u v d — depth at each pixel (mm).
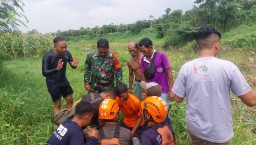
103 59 5848
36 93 7582
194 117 3475
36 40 20250
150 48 5410
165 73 5484
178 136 5637
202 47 3488
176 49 33031
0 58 10789
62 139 3629
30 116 6141
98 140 3752
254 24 39969
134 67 6109
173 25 44031
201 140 3541
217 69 3336
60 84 6297
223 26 41594
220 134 3391
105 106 3840
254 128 6473
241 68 13617
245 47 26859
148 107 3777
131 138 3883
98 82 5938
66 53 6254
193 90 3447
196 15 41969
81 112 3672
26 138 5273
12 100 6195
